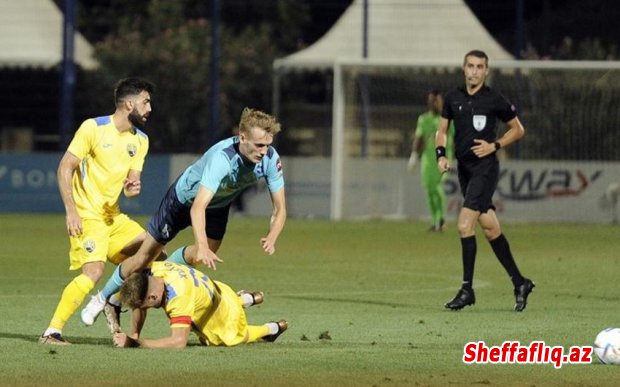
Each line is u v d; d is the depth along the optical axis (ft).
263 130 84.28
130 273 87.35
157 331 95.30
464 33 269.23
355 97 260.01
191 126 291.99
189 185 88.69
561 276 143.13
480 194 110.22
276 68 272.31
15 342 86.12
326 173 256.93
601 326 97.81
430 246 187.93
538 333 93.40
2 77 299.99
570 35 282.36
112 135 90.74
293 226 233.35
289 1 320.91
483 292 125.39
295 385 68.95
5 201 261.03
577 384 70.18
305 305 113.39
